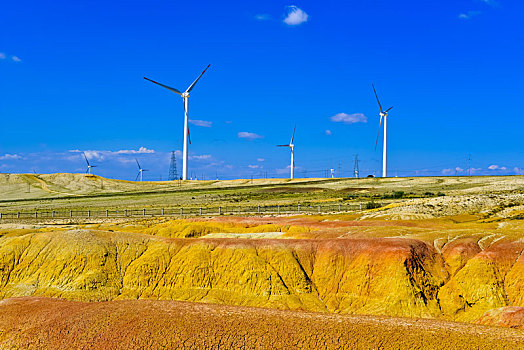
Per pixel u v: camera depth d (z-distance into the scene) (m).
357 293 46.03
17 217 99.12
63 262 52.75
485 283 43.19
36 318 34.44
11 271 53.22
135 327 31.48
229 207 110.94
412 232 57.44
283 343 29.03
